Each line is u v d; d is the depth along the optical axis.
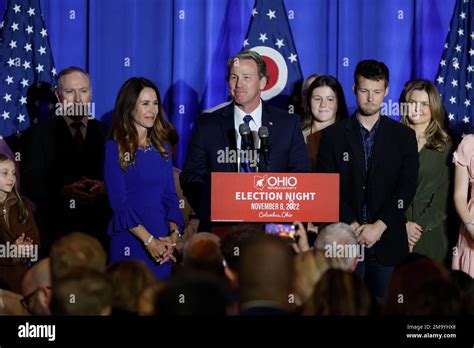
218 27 6.84
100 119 6.84
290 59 6.85
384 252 5.80
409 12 6.81
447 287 4.09
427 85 6.25
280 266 3.76
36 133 6.27
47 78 6.82
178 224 5.73
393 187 5.87
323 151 5.97
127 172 5.60
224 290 3.58
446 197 6.21
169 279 3.60
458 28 6.85
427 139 6.24
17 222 6.00
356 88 5.97
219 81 6.84
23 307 4.82
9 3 6.84
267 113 5.83
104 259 4.40
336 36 6.83
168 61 6.84
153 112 5.66
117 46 6.82
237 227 4.75
